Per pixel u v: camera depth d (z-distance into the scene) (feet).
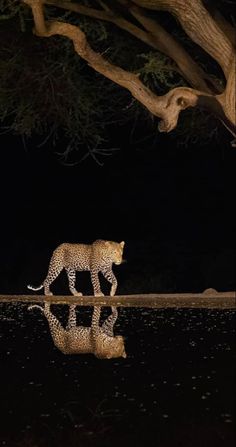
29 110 62.28
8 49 58.29
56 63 59.47
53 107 62.49
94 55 51.44
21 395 30.25
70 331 48.93
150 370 34.63
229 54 49.32
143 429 25.14
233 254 95.35
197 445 23.43
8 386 31.94
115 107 67.05
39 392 30.73
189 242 104.68
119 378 33.06
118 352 40.19
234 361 36.27
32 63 59.47
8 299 71.92
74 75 61.21
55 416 27.04
